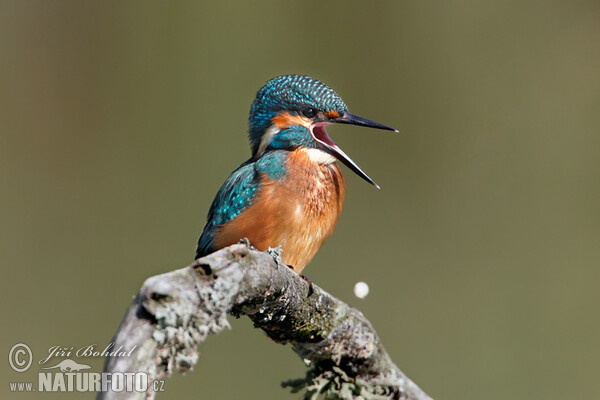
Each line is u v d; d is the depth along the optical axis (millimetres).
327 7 13555
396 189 12930
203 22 13383
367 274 12047
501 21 13523
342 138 13086
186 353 3531
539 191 12781
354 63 13516
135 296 3537
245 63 13328
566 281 11734
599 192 12648
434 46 13523
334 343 5363
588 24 13328
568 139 13039
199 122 13234
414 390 5699
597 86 13133
